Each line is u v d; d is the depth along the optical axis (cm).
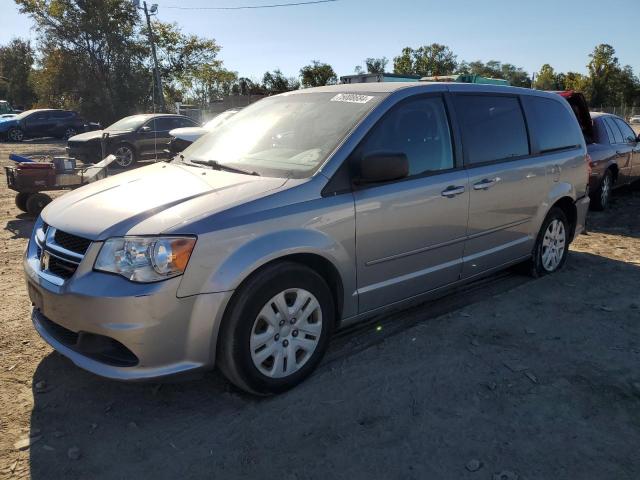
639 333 411
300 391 327
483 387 332
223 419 300
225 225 290
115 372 282
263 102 453
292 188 320
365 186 348
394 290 378
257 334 306
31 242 346
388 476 256
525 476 256
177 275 276
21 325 419
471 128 430
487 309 455
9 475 255
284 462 265
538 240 520
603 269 570
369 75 1499
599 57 6981
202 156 408
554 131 525
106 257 283
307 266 326
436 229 394
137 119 1636
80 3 3444
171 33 4453
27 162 842
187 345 285
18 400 317
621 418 302
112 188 348
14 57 6969
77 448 275
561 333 409
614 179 932
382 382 337
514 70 8419
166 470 260
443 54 7100
